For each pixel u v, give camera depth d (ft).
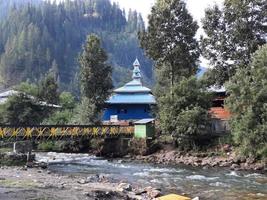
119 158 197.88
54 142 229.45
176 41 227.20
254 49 205.67
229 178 132.16
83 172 144.36
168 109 192.13
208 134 191.72
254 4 206.90
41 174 123.95
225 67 217.77
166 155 186.80
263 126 147.33
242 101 155.63
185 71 227.40
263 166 152.05
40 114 258.57
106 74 243.19
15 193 87.20
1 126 160.15
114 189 102.12
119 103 266.16
